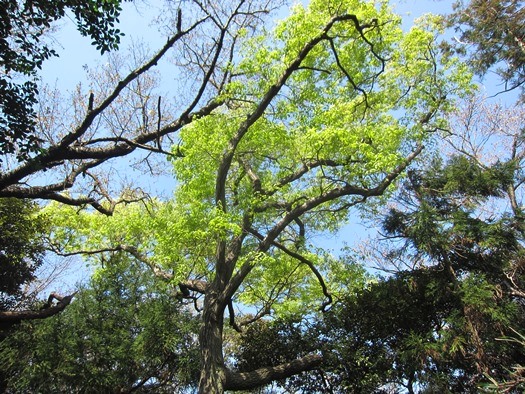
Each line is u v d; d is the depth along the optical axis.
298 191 13.97
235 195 13.45
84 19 8.45
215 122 12.04
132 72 9.51
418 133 13.88
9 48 8.35
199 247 11.70
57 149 9.27
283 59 12.30
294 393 14.02
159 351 13.73
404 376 12.51
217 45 11.06
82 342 13.48
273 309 15.88
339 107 12.74
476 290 11.67
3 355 12.88
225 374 10.77
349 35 13.64
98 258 16.84
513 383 8.89
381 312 13.27
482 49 15.85
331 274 15.99
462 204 14.04
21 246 14.83
